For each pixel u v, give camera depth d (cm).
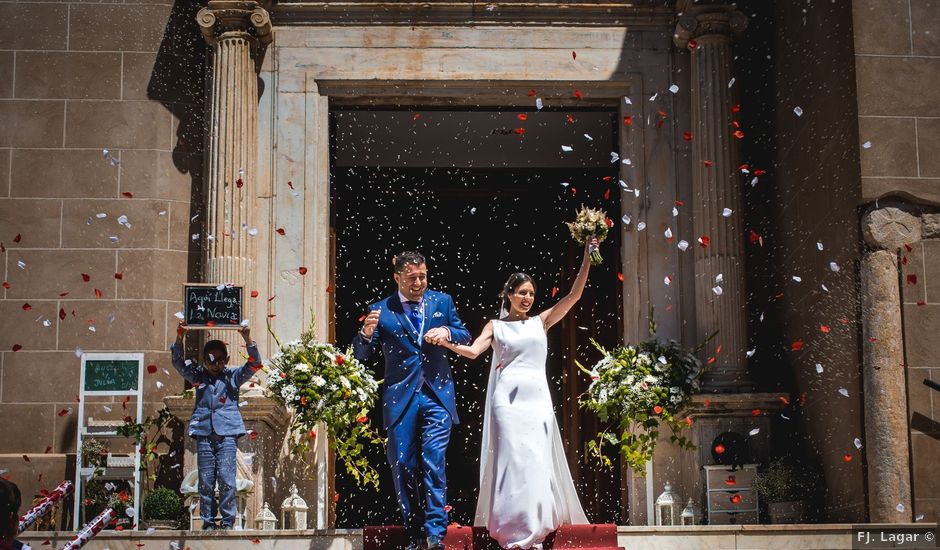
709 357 1106
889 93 1005
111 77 1162
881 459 960
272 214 1141
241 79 1130
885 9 1017
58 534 848
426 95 1179
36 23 1166
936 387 950
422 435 768
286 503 988
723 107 1144
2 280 1123
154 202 1145
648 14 1187
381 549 783
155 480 1084
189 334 1128
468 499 1537
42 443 1100
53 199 1140
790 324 1139
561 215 1489
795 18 1140
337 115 1353
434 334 742
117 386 1081
